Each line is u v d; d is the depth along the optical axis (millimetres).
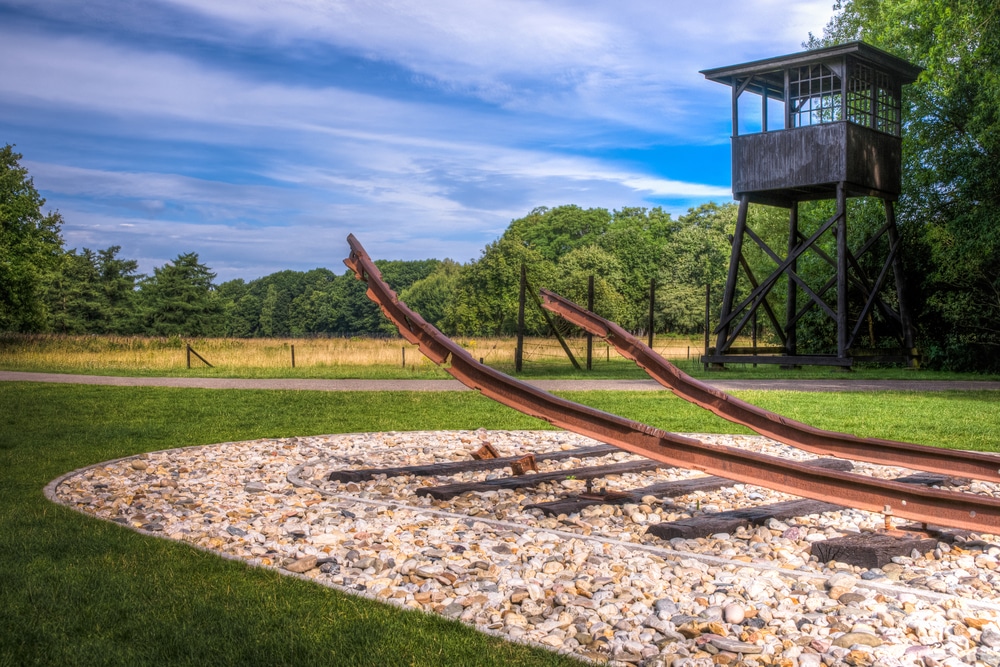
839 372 32094
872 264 37906
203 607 4512
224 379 26688
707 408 6973
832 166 31125
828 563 5594
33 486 8203
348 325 145125
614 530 6613
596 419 6504
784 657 3939
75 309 93688
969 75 33594
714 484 8266
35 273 62594
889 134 33219
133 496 7812
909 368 34656
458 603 4641
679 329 94125
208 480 8781
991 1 27531
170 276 95125
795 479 6066
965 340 33531
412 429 13570
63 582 4922
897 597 4785
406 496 8000
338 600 4672
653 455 6328
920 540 5809
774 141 32469
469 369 6895
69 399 18406
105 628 4246
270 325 153375
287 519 6828
